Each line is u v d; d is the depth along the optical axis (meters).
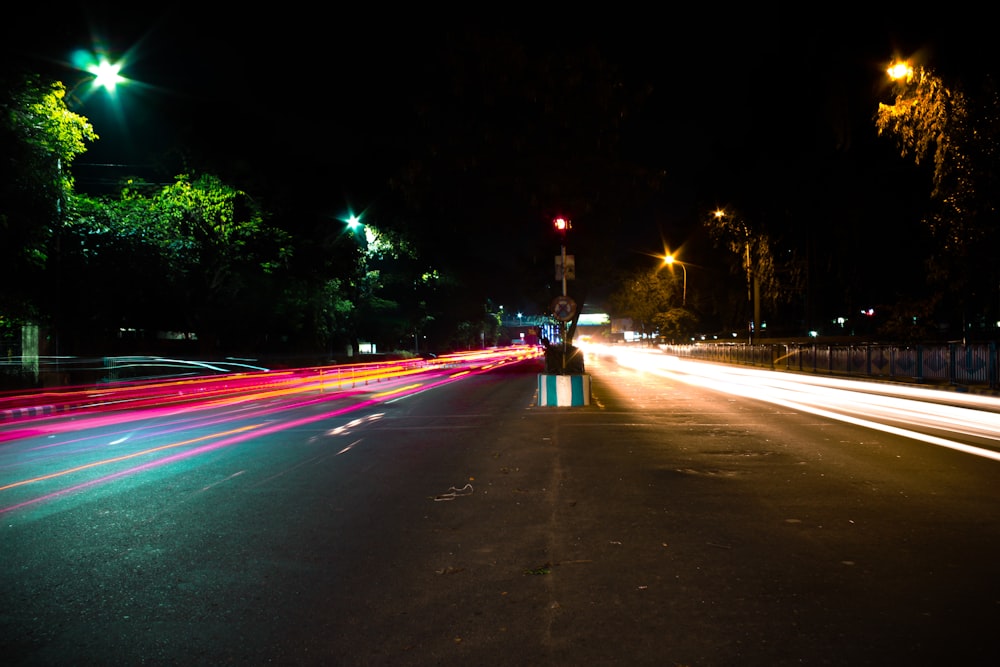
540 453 10.02
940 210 20.39
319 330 44.12
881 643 3.66
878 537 5.56
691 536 5.66
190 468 9.22
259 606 4.30
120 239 25.08
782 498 6.97
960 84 17.61
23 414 17.75
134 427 14.48
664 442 10.93
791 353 31.72
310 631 3.92
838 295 37.47
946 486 7.48
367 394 23.75
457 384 27.42
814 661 3.47
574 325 18.31
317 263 35.34
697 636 3.77
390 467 9.09
